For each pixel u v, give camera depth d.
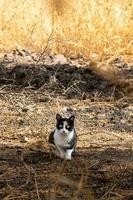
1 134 10.72
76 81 13.77
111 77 13.87
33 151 9.70
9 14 18.17
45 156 9.45
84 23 17.30
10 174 8.68
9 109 12.20
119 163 9.13
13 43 17.36
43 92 13.31
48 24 17.77
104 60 15.65
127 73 14.52
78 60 16.28
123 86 13.51
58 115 9.27
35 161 9.23
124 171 8.83
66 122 9.15
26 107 12.28
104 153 9.65
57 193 7.98
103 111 12.13
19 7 18.33
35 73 14.29
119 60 15.92
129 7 17.84
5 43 17.36
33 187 8.23
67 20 17.48
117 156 9.51
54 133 9.29
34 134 10.62
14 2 18.52
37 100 12.81
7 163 9.12
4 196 8.00
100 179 8.52
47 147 9.83
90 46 16.69
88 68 14.55
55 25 17.44
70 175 8.62
